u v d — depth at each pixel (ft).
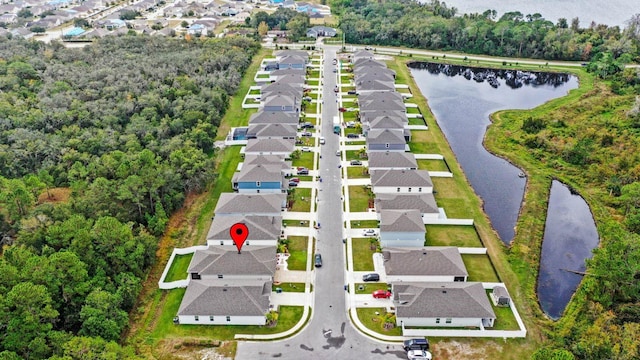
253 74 614.34
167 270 294.66
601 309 268.82
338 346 245.45
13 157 371.15
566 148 431.43
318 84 584.81
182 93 493.36
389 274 279.90
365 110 494.59
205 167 375.66
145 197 332.60
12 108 432.66
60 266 245.24
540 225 347.77
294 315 263.90
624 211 358.43
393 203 339.57
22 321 217.77
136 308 268.62
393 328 255.91
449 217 348.38
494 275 295.28
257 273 281.13
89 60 583.58
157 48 637.71
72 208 304.50
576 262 316.60
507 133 479.00
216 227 317.63
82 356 209.46
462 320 254.88
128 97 475.31
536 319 265.54
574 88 613.93
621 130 466.29
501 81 649.20
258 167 374.02
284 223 336.49
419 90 591.78
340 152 428.56
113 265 273.54
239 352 242.17
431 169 409.49
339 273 293.23
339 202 359.87
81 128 424.87
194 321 258.98
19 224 293.23
